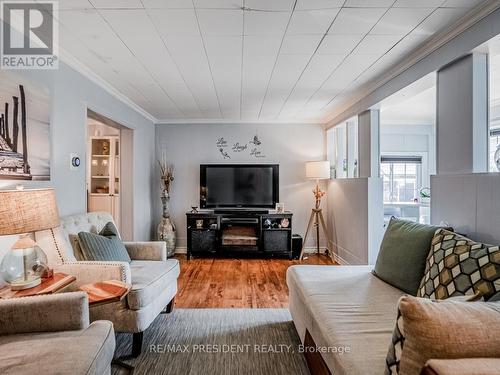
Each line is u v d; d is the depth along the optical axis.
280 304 2.97
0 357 1.21
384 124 5.93
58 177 2.53
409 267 1.94
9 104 1.98
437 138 2.43
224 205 5.16
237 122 5.36
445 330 0.80
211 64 2.87
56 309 1.44
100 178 5.14
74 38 2.32
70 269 2.03
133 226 4.38
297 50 2.57
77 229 2.51
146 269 2.49
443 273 1.61
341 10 1.97
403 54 2.66
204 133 5.37
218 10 1.96
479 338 0.79
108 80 3.29
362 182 3.80
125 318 2.02
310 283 2.13
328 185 5.25
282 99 4.07
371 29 2.22
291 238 4.85
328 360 1.41
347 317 1.61
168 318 2.64
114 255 2.43
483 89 2.07
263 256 4.98
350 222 4.20
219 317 2.67
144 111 4.73
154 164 5.33
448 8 1.95
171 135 5.38
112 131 5.26
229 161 5.36
